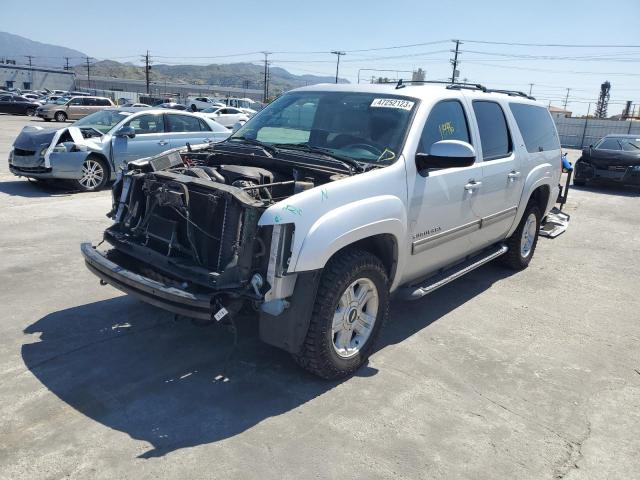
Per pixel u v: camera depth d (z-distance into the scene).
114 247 4.20
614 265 7.51
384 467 3.04
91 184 10.55
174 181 3.74
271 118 5.11
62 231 7.39
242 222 3.44
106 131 10.95
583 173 14.77
